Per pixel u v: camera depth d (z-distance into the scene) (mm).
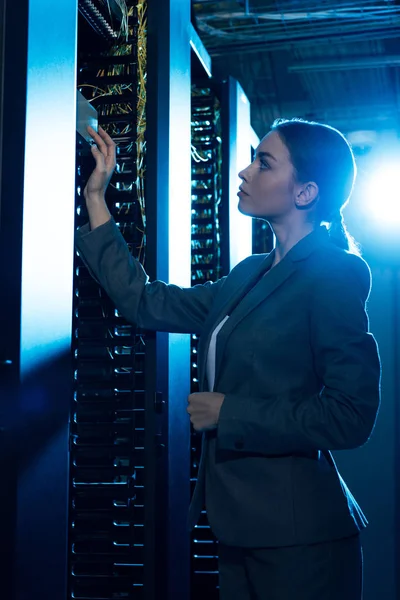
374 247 5008
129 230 2111
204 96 3051
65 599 1348
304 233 1444
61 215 1345
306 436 1234
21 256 1169
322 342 1266
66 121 1380
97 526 2021
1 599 1144
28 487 1194
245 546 1278
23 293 1174
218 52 4293
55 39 1329
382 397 4926
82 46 2207
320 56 4320
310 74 4473
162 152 2053
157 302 1641
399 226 4973
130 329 2133
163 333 1964
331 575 1268
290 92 4652
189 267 2324
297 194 1413
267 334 1313
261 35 4062
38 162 1238
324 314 1274
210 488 1360
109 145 1653
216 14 3838
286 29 4000
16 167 1186
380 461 4871
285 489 1282
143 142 2115
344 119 4805
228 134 2969
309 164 1393
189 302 1652
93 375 2029
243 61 4426
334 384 1237
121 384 2020
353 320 1265
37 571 1225
